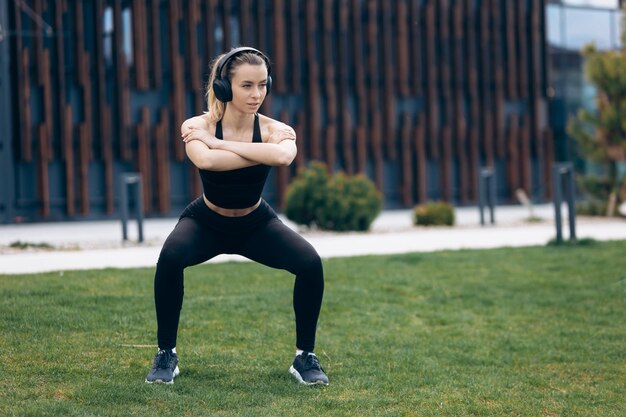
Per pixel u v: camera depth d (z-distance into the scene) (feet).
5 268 34.83
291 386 17.70
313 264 17.44
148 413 15.47
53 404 15.75
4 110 71.56
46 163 73.87
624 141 67.31
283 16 83.05
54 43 74.64
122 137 77.00
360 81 86.12
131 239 52.90
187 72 79.46
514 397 17.57
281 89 82.48
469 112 92.32
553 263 36.24
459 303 27.86
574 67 100.73
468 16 91.66
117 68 76.89
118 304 25.46
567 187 44.55
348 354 20.97
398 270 34.12
